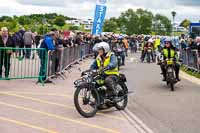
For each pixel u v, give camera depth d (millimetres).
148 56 29375
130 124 8742
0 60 13328
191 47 22422
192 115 9938
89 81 9328
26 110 9695
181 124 8945
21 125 8188
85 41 30234
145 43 29969
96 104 9445
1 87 12961
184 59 24109
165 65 14695
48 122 8578
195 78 19109
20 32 22438
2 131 7648
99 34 27500
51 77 15219
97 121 8906
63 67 17797
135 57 35344
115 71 9984
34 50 14055
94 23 27547
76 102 9109
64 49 18000
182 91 14336
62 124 8461
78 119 9008
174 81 14398
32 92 12352
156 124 8914
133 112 10242
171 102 11867
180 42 28078
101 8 27328
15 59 14305
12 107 9961
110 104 9984
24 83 14078
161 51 15078
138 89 14594
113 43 22547
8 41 14383
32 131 7742
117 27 77688
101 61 9891
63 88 13523
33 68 16156
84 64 24438
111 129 8195
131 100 12125
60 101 11117
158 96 13023
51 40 14328
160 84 16141
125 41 32938
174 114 10047
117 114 9781
